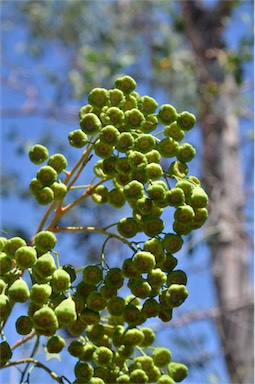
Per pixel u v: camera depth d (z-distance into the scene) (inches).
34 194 21.7
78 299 20.8
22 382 21.3
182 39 87.4
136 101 22.0
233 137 68.1
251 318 55.6
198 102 71.7
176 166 21.7
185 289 20.5
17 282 20.2
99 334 21.1
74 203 22.3
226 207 61.0
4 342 20.4
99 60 68.8
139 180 21.2
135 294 20.4
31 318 20.2
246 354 54.3
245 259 59.7
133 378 21.0
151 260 20.4
